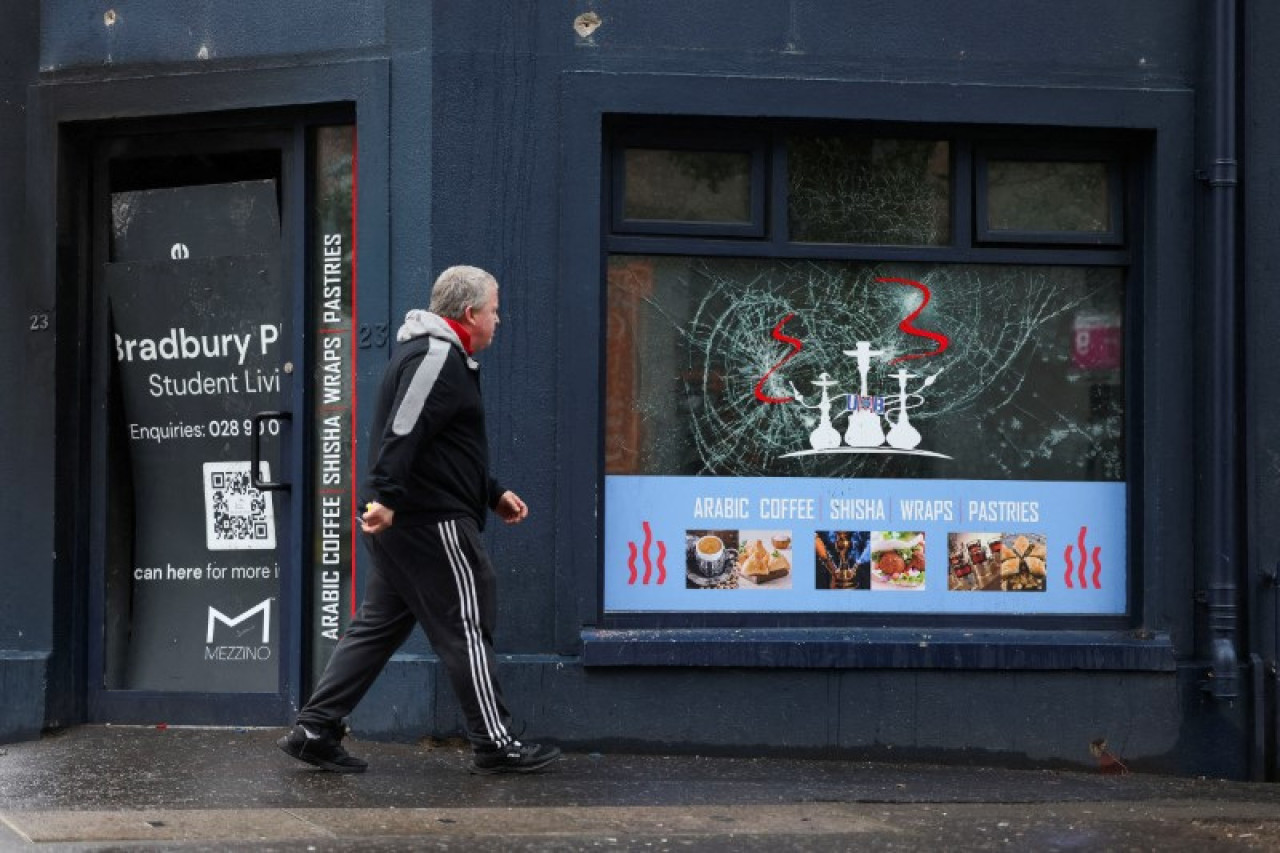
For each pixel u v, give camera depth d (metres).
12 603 7.62
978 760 7.32
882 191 7.61
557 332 7.26
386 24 7.30
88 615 7.77
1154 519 7.48
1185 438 7.49
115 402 7.83
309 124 7.54
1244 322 7.50
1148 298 7.56
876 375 7.59
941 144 7.62
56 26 7.67
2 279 7.68
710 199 7.51
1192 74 7.54
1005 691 7.34
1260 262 7.51
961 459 7.61
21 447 7.63
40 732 7.50
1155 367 7.49
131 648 7.77
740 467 7.51
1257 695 7.39
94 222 7.82
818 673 7.28
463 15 7.23
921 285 7.62
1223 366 7.43
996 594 7.59
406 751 7.01
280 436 7.59
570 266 7.25
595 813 5.90
